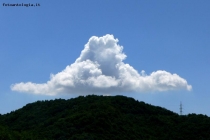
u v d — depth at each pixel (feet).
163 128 362.53
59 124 319.88
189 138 344.90
